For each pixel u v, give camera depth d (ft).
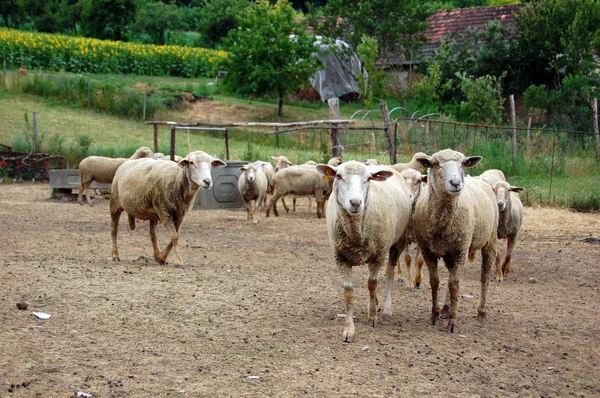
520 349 22.76
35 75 121.60
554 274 36.63
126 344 20.98
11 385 17.25
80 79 119.75
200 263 35.24
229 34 123.03
